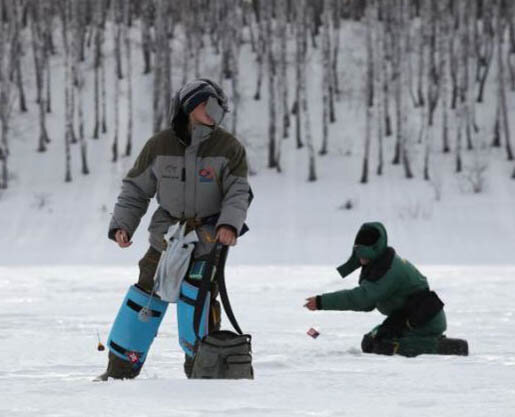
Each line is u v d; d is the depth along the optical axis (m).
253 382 12.65
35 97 199.38
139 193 14.70
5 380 14.69
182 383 12.26
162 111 175.12
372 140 178.62
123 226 14.58
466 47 177.88
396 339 22.38
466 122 175.88
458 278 63.56
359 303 22.22
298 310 37.72
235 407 10.67
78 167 170.00
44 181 163.88
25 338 25.53
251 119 187.62
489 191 153.12
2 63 167.62
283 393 11.91
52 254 127.12
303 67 165.75
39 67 182.75
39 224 142.62
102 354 21.25
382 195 153.12
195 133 14.21
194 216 14.37
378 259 22.41
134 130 186.00
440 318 22.50
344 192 154.75
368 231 22.39
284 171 165.00
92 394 11.49
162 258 14.19
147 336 14.73
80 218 145.25
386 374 14.97
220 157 14.31
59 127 187.12
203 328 14.06
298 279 63.69
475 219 140.88
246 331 28.72
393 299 22.62
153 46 189.12
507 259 118.56
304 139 180.12
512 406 11.05
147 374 16.80
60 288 52.91
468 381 13.81
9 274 73.25
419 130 184.00
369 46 186.12
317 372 15.70
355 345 24.41
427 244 130.75
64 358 20.39
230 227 13.89
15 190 159.12
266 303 41.69
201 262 14.14
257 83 197.50
